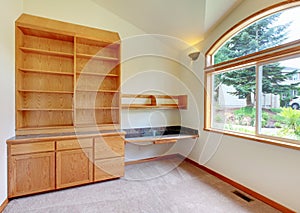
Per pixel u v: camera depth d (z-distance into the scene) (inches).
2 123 83.0
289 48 79.0
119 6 123.1
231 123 117.3
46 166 95.3
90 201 89.5
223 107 124.1
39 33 107.4
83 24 122.1
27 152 91.1
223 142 116.3
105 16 129.9
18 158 89.4
